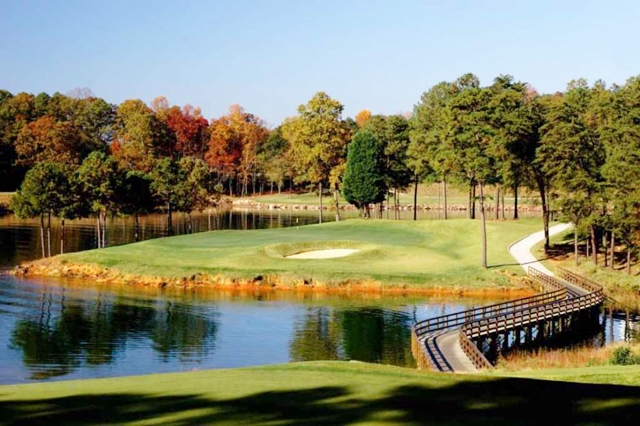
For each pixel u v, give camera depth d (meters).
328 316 49.03
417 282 59.81
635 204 57.56
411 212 136.38
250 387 18.66
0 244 81.12
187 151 180.75
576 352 37.84
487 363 29.67
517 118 64.81
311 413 15.73
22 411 16.05
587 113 75.62
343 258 67.81
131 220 118.62
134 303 52.16
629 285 58.38
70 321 45.50
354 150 100.62
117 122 177.25
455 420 15.14
